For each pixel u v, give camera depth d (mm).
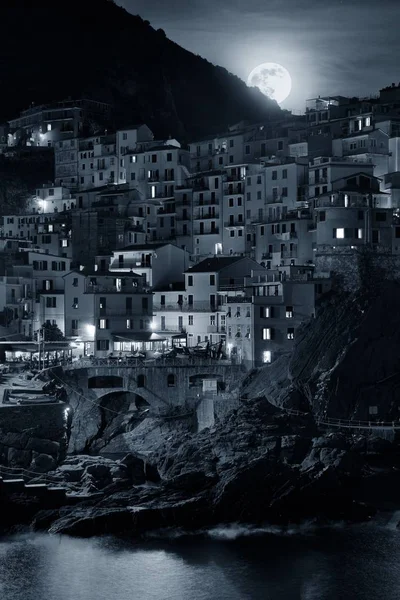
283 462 103000
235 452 107938
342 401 133750
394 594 76438
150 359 142000
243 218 195875
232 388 140750
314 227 171250
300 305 146875
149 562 82688
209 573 80375
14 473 98688
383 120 188625
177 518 90500
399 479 111812
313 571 80875
